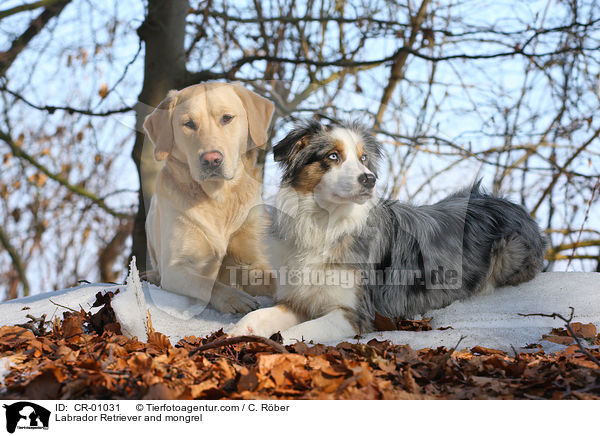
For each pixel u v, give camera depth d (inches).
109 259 414.3
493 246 174.4
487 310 161.5
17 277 425.7
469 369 102.1
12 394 87.4
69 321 132.3
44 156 381.4
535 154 339.9
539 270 186.2
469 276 169.6
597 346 123.8
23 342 122.0
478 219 177.0
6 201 407.5
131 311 132.9
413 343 129.0
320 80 285.6
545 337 132.3
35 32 291.7
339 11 341.4
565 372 98.0
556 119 354.9
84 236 415.5
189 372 94.5
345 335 139.2
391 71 312.5
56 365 95.7
